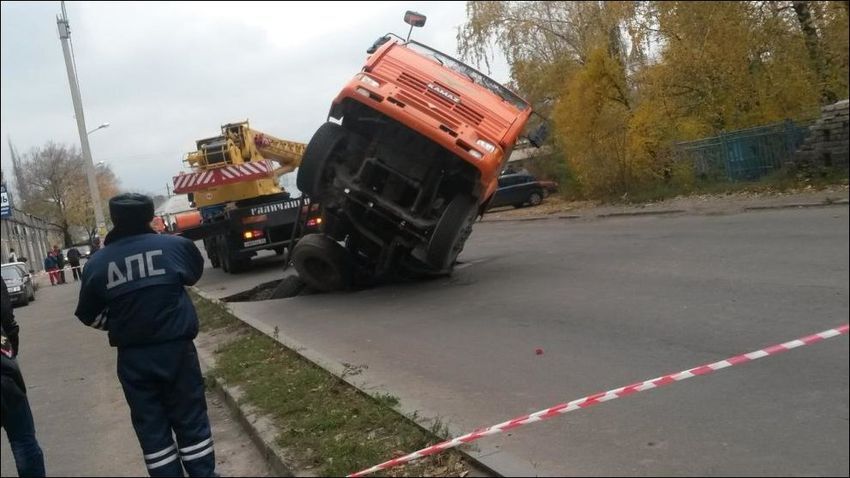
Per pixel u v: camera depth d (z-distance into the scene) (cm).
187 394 425
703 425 494
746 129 2053
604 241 1512
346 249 1259
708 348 668
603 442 479
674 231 1499
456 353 741
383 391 598
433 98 1078
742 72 2023
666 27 2092
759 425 486
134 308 411
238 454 518
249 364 728
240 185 1803
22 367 824
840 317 711
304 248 1226
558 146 2839
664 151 2297
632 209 2066
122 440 562
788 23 1944
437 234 1087
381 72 1101
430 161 1093
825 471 416
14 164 1814
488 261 1444
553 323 827
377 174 1138
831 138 1758
